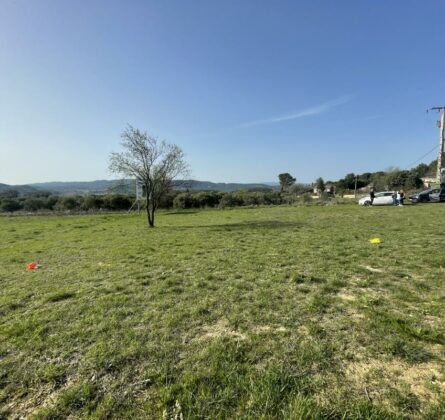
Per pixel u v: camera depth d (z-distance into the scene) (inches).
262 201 1558.8
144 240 465.4
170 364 119.5
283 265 267.0
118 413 94.6
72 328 155.3
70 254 372.5
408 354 118.3
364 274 228.5
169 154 711.7
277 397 96.6
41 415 95.1
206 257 316.5
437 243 330.6
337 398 95.7
